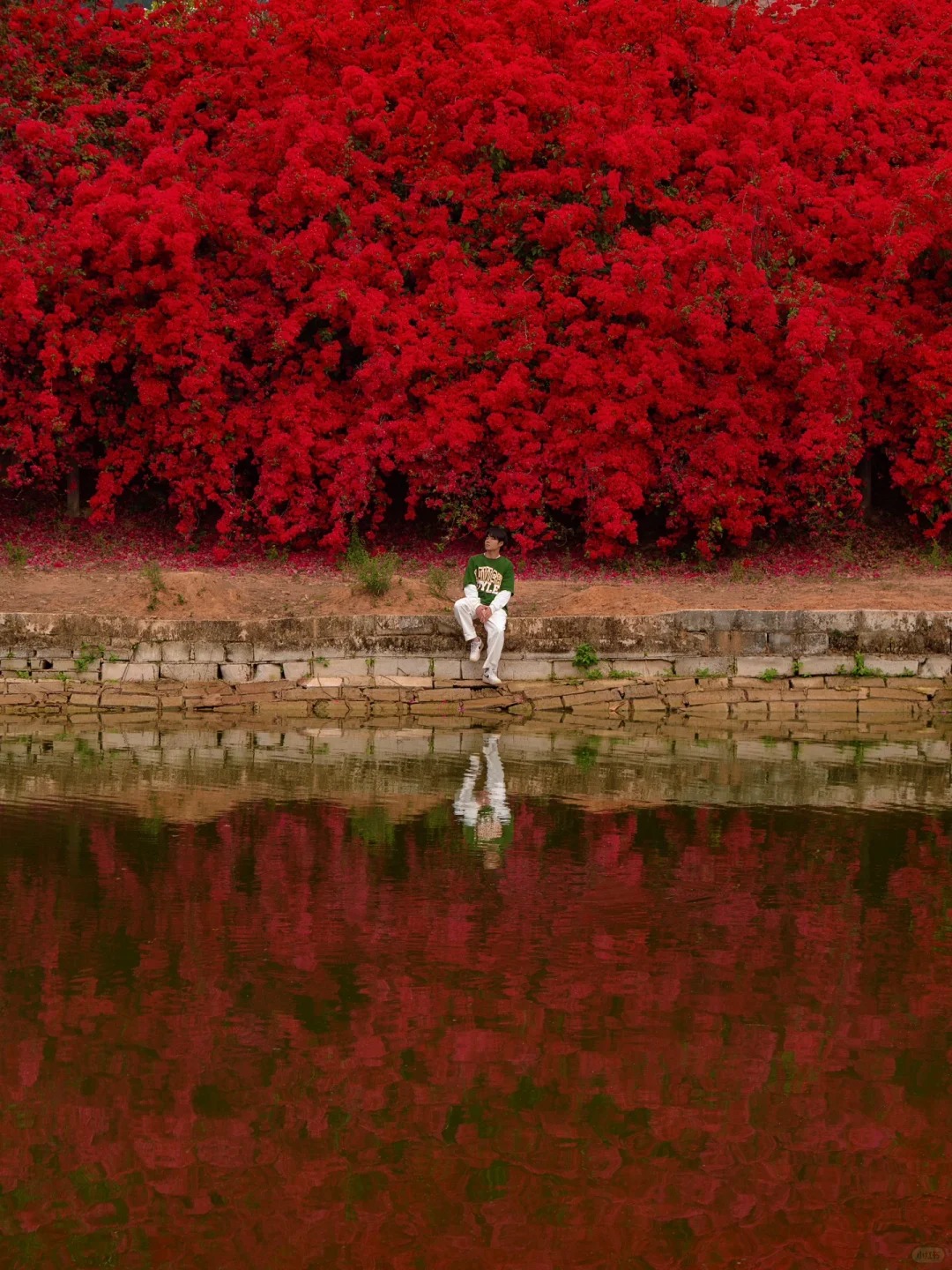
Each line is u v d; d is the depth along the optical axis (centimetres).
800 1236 262
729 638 1219
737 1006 390
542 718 1139
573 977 416
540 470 1433
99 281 1430
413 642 1226
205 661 1220
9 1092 328
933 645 1209
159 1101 324
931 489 1444
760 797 743
